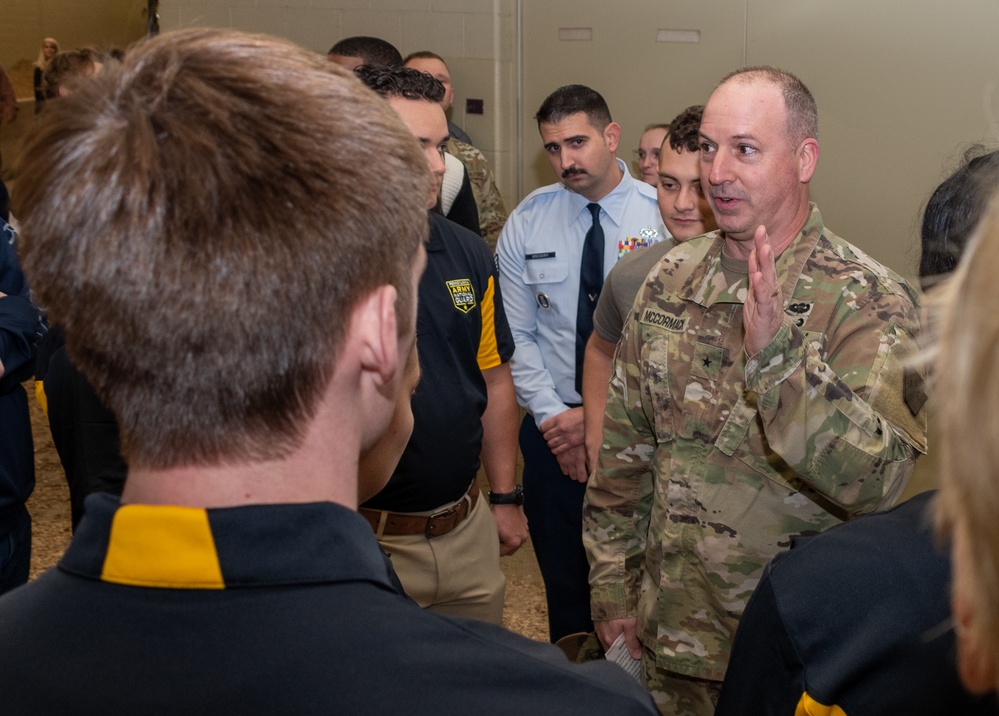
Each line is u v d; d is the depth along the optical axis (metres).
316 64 0.60
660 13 4.52
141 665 0.54
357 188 0.57
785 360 1.36
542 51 4.82
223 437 0.56
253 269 0.54
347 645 0.55
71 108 0.57
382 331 0.59
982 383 0.40
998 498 0.40
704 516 1.62
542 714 0.56
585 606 2.55
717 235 1.77
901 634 0.76
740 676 0.88
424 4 4.91
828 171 4.27
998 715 0.71
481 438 1.99
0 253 2.01
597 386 2.34
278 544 0.56
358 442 0.62
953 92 3.96
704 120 1.65
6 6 4.76
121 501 0.59
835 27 4.15
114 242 0.54
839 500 1.42
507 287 2.76
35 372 1.80
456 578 1.95
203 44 0.59
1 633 0.57
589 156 2.61
